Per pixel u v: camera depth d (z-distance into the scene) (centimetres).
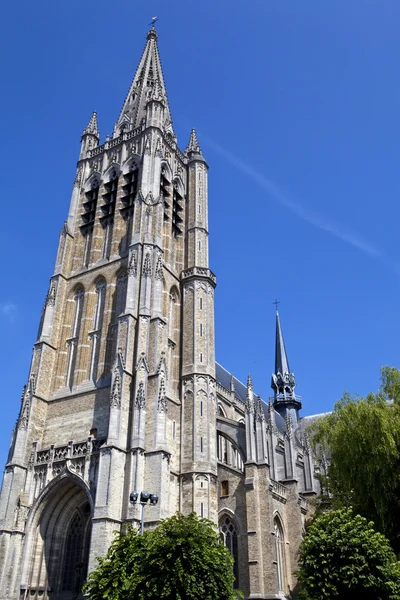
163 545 3189
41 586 5122
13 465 5509
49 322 6600
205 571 3186
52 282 6931
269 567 5375
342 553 3328
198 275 7006
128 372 5525
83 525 5444
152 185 7012
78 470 5278
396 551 4519
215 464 5872
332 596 3231
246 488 5744
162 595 2981
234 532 5675
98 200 7519
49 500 5381
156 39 10006
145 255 6309
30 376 6212
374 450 4694
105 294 6631
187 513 5456
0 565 5003
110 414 5222
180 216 7644
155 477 4978
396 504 4712
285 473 6838
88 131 8375
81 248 7306
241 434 6256
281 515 6347
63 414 5981
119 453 5062
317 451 9006
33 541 5244
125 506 4875
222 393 7962
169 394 6044
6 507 5269
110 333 6288
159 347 5756
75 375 6219
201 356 6444
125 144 7806
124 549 3362
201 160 8231
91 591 3269
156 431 5209
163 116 8006
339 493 5428
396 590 3216
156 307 6016
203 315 6781
